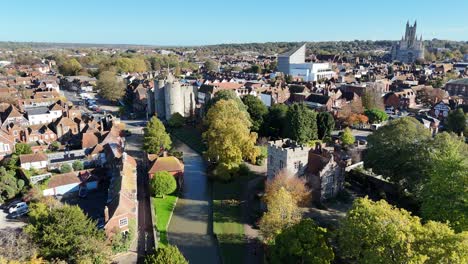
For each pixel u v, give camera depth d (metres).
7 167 95.75
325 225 66.75
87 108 192.75
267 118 126.06
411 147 75.12
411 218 48.12
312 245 50.09
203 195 86.06
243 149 94.00
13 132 121.38
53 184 84.44
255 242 64.69
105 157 103.94
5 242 51.59
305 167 80.19
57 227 52.62
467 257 38.16
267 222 58.66
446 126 129.12
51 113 150.12
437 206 56.66
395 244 41.59
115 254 60.69
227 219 72.88
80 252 51.81
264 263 58.00
